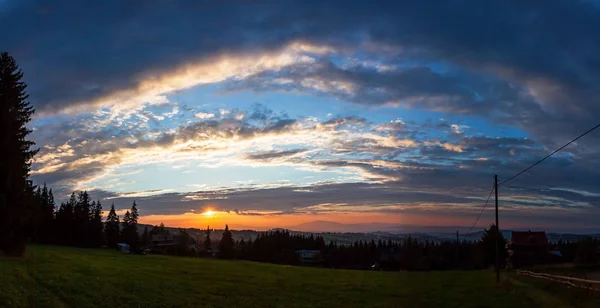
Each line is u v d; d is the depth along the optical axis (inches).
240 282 1622.8
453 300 1269.7
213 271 2003.0
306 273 2183.8
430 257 2738.7
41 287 1131.9
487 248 3193.9
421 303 1234.0
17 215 1910.7
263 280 1727.4
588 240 2625.5
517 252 2933.1
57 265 1644.9
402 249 2338.8
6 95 1972.2
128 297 1140.5
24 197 1947.6
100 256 2581.2
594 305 951.0
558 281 1327.5
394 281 1800.0
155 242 5408.5
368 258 3892.7
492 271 2431.1
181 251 4350.4
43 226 4293.8
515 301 1199.6
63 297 1058.1
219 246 4923.7
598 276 1515.7
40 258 1899.6
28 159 2042.3
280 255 4471.0
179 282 1501.0
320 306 1206.3
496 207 1776.6
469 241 3422.7
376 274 2180.1
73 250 3169.3
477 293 1396.4
